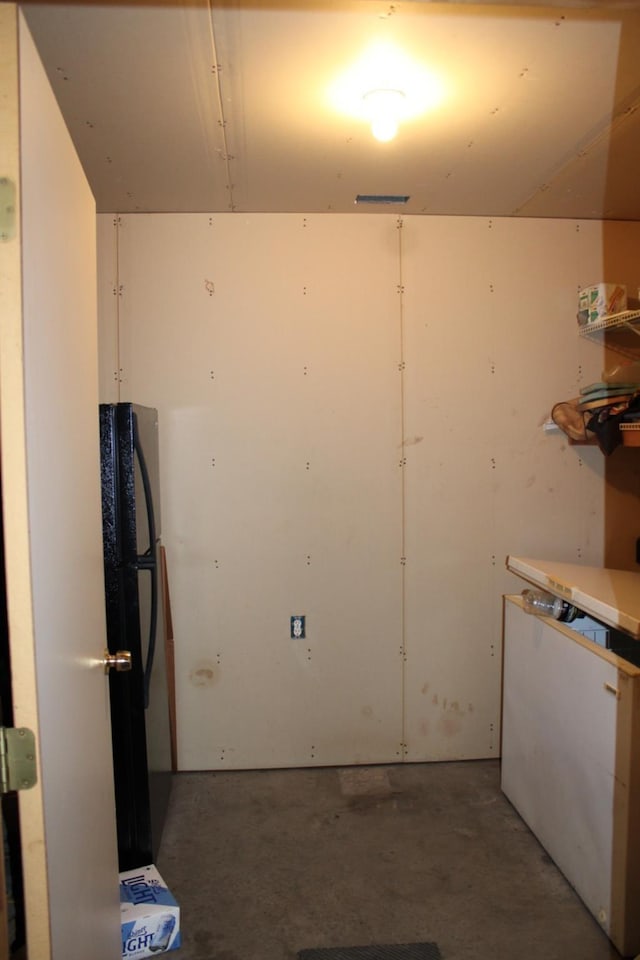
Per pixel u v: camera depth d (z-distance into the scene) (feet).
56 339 3.26
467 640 8.98
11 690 2.69
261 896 6.33
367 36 4.86
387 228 8.70
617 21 4.70
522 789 7.55
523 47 5.02
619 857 5.55
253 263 8.59
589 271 8.94
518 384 8.92
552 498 9.02
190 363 8.58
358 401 8.75
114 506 6.34
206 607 8.75
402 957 5.54
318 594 8.81
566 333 8.95
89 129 6.28
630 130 6.35
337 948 5.65
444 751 9.02
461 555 8.93
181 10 4.56
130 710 6.52
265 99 5.75
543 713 6.98
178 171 7.25
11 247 2.61
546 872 6.65
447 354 8.82
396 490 8.82
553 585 7.11
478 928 5.88
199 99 5.76
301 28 4.76
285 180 7.53
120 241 8.46
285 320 8.64
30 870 2.73
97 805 4.08
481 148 6.74
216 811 7.83
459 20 4.67
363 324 8.71
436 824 7.52
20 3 4.43
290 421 8.70
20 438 2.65
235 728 8.84
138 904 5.73
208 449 8.64
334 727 8.91
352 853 6.98
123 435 6.35
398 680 8.93
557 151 6.80
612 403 7.85
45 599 2.92
